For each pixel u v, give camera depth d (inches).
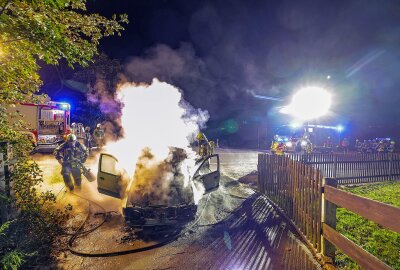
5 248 149.8
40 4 128.7
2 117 175.9
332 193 153.9
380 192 349.4
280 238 198.5
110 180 220.7
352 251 131.6
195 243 188.1
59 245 178.1
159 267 156.2
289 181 239.1
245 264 160.4
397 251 178.7
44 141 525.0
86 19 155.7
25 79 164.2
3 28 125.3
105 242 184.7
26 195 183.0
